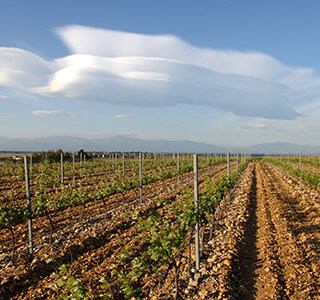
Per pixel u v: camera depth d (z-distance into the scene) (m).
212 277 5.86
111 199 15.05
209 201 7.75
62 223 10.62
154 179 17.72
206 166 36.78
